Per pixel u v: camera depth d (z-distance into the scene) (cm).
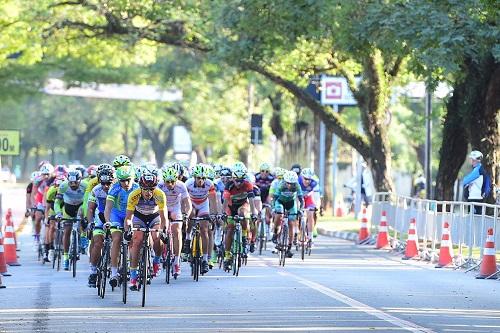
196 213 6066
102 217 5284
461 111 8425
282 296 4938
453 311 4397
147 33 11319
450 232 7088
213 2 9919
